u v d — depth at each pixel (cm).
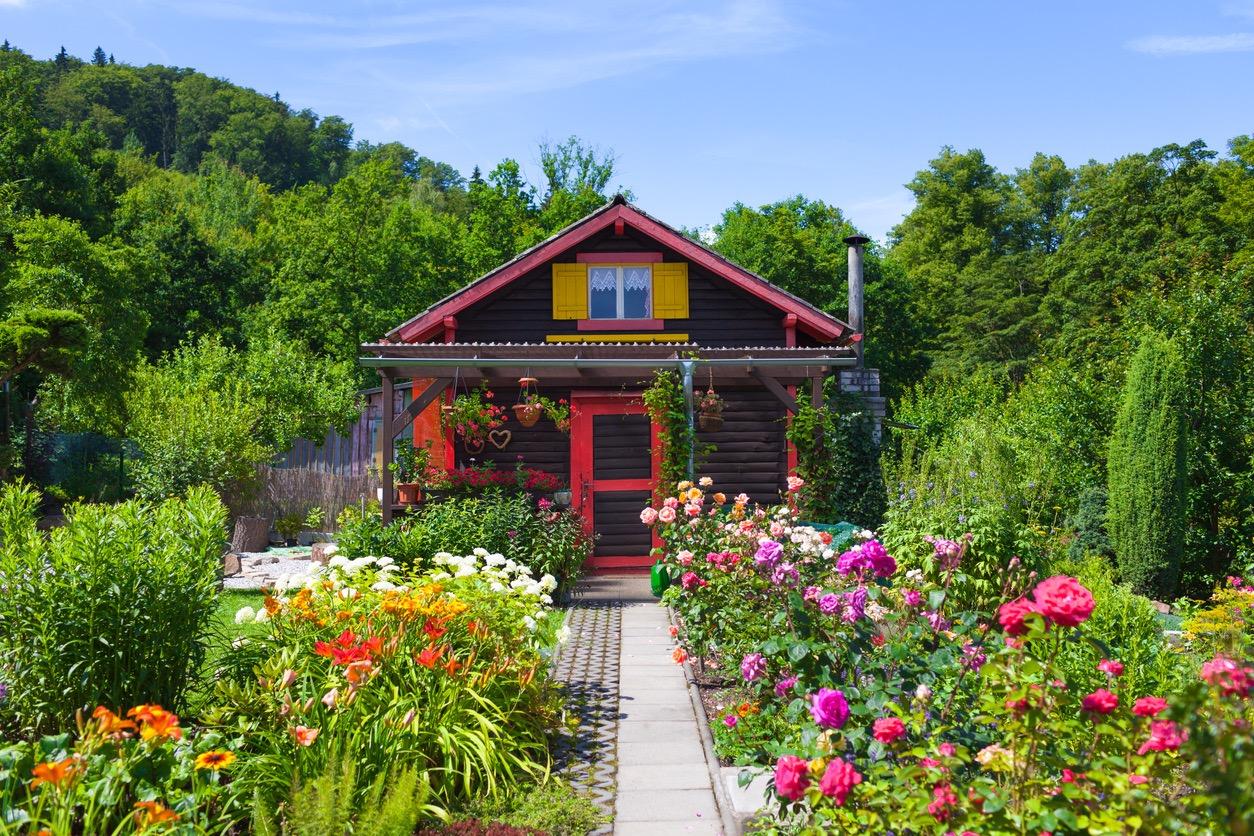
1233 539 1325
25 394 2727
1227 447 1357
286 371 2605
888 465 1474
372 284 3562
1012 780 353
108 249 2530
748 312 1548
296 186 6669
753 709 623
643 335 1537
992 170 5041
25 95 3444
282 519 1978
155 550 598
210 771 473
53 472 2345
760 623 688
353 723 527
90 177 3809
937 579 890
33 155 3381
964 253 4847
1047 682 364
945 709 429
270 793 481
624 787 586
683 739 672
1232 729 232
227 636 654
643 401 1403
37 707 552
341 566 757
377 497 2009
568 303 1532
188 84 10319
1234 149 3453
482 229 3925
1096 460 1462
